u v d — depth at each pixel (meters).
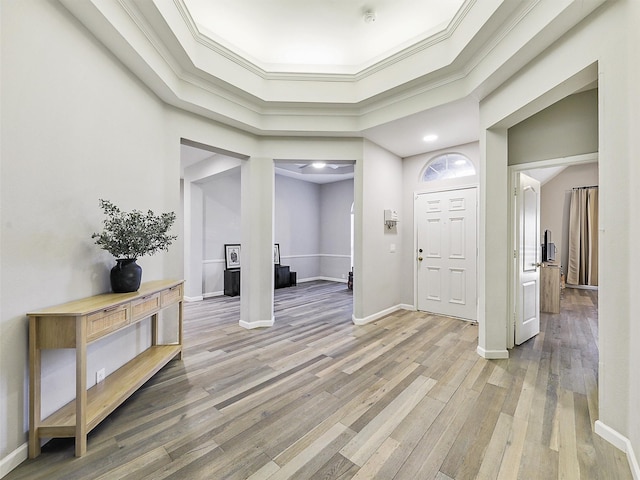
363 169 3.95
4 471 1.41
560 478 1.41
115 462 1.50
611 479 1.40
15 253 1.46
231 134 3.52
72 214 1.81
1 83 1.39
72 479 1.39
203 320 4.20
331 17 2.72
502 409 1.98
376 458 1.54
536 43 1.99
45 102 1.62
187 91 2.88
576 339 3.35
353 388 2.26
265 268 3.89
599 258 1.73
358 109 3.60
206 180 5.48
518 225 3.11
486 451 1.59
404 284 4.79
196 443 1.65
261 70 3.29
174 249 2.97
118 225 1.98
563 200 6.78
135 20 2.08
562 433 1.73
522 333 3.21
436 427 1.79
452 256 4.28
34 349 1.51
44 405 1.62
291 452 1.58
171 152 2.94
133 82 2.41
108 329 1.75
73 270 1.82
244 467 1.48
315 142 3.89
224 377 2.45
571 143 2.65
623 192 1.59
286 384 2.33
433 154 4.47
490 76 2.40
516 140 2.97
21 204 1.49
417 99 3.12
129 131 2.37
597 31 1.69
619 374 1.61
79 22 1.85
